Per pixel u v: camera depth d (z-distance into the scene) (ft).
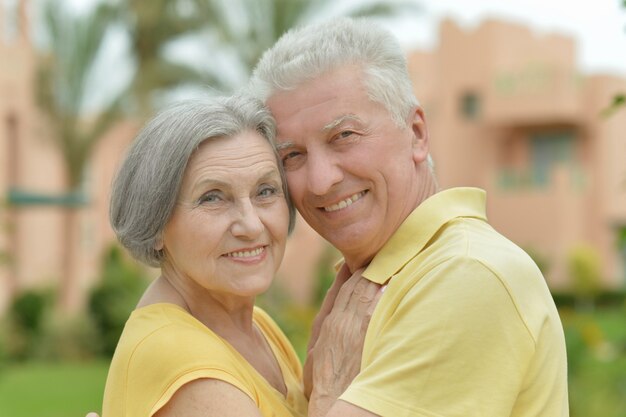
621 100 11.37
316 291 67.26
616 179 83.25
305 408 8.90
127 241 8.24
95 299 55.42
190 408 7.52
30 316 54.75
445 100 84.43
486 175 84.48
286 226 8.36
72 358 54.03
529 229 82.48
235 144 7.95
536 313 7.40
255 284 8.12
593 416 24.72
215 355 7.75
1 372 46.19
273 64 8.35
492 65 82.23
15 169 63.41
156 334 7.86
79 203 61.46
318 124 8.11
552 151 84.33
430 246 8.02
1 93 59.82
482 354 7.11
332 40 8.20
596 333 43.60
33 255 66.18
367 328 8.03
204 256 8.02
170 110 8.10
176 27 60.75
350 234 8.36
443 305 7.25
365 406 7.14
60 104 63.46
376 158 8.16
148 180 7.96
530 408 7.41
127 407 7.73
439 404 7.07
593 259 77.10
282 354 9.75
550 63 80.79
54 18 62.59
